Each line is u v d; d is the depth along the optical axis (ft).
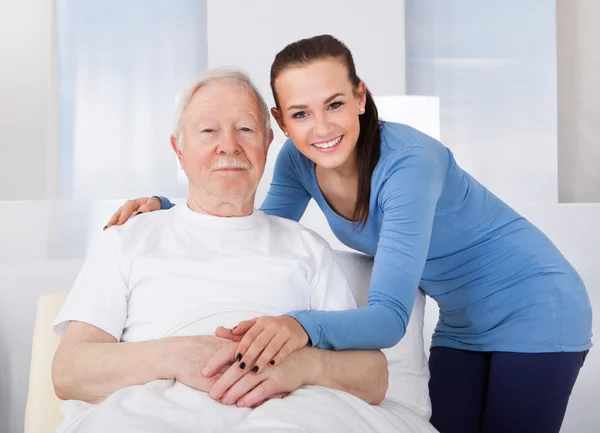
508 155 13.30
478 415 5.97
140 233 4.92
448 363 6.08
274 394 4.11
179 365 4.15
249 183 4.95
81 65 12.46
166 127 12.73
